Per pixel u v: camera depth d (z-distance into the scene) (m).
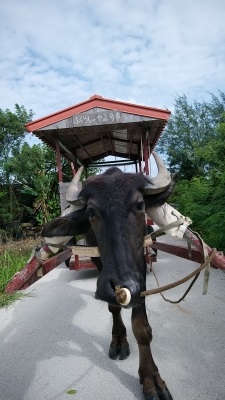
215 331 3.79
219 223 6.76
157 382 2.71
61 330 4.20
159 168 3.11
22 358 3.54
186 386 2.80
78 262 7.16
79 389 2.90
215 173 8.31
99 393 2.82
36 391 2.92
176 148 20.05
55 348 3.71
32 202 16.64
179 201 10.18
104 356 3.46
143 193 2.91
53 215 14.77
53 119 6.37
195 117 20.70
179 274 6.42
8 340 4.03
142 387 2.83
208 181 9.26
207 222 7.38
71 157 8.74
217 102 20.56
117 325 3.54
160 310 4.57
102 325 4.27
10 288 3.60
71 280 6.68
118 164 10.09
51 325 4.38
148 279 6.18
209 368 3.05
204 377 2.92
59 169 6.78
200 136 19.94
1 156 16.08
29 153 15.31
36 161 15.41
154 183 2.91
